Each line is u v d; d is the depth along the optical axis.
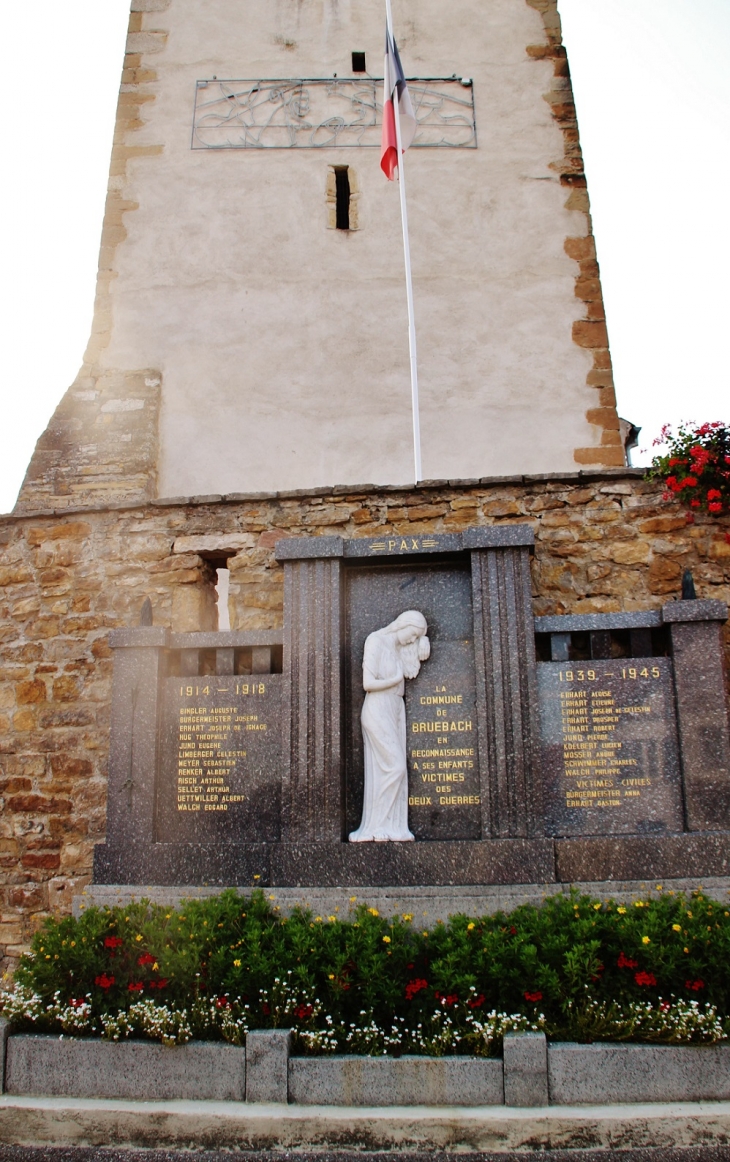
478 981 4.39
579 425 10.63
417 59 12.12
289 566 5.92
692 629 5.57
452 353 10.90
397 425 10.65
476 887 5.21
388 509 7.06
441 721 5.75
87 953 4.61
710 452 6.46
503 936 4.59
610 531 6.76
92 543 7.19
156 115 11.86
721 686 5.47
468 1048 4.21
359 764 5.82
